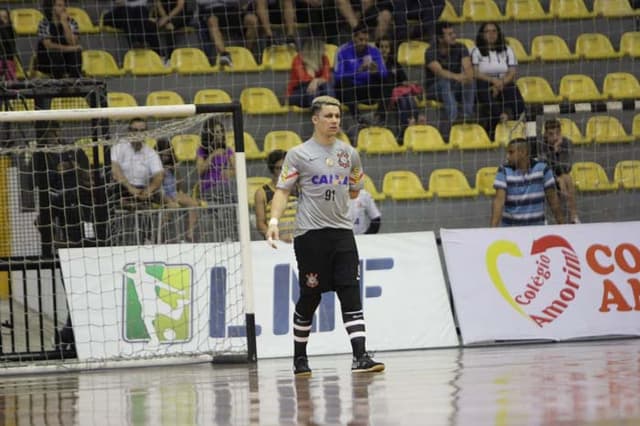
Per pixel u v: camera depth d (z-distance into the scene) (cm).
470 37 3688
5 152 2427
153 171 2800
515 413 1109
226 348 2555
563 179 3103
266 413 1244
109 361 2459
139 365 2464
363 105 3406
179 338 2558
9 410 1476
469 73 3428
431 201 3291
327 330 2609
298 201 1858
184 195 2873
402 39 3569
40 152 2591
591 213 3328
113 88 3488
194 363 2466
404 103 3391
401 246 2727
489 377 1623
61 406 1502
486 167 3366
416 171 3388
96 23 3644
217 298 2584
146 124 2850
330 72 3438
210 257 2597
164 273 2580
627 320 2761
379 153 3372
